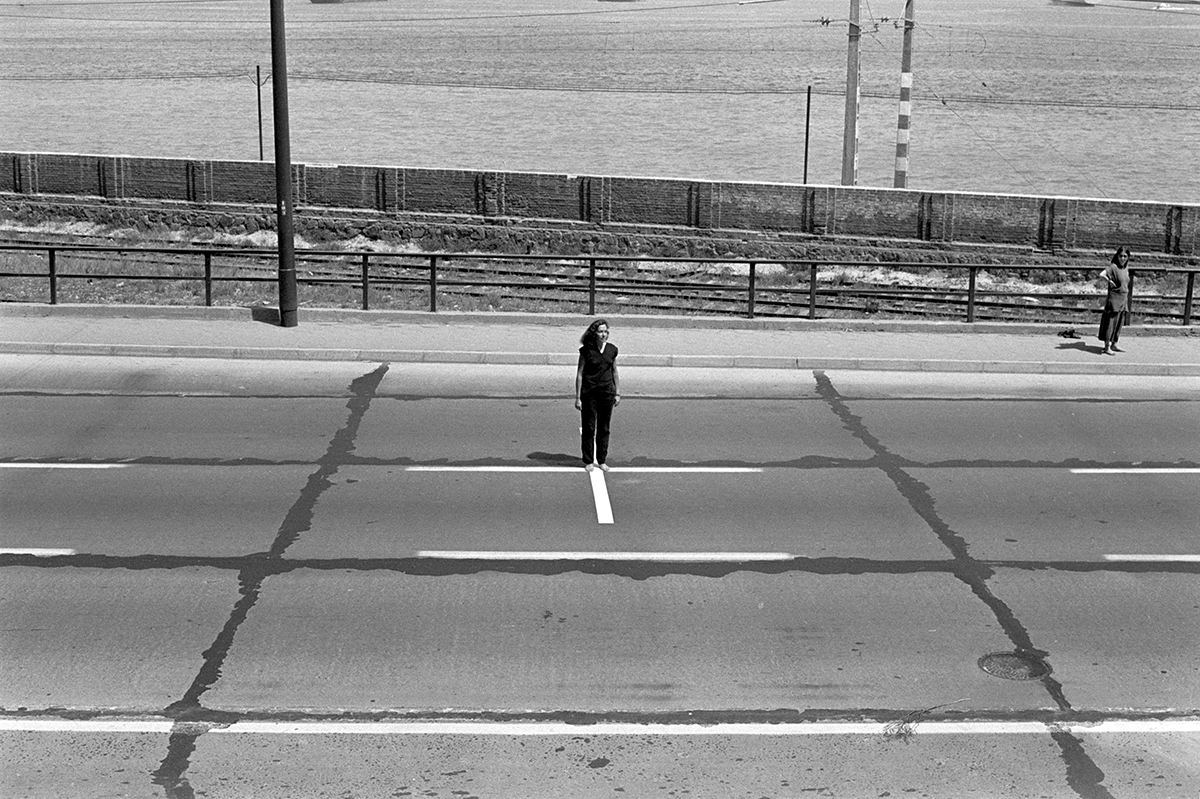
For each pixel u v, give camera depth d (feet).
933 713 31.12
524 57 420.77
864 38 492.54
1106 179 199.62
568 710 31.01
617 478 47.88
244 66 386.93
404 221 128.57
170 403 57.77
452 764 28.66
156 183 134.62
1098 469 49.80
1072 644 34.83
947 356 66.54
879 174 199.41
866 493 46.60
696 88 333.01
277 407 57.31
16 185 137.49
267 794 27.43
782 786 27.91
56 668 32.83
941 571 39.60
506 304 94.99
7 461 49.08
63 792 27.43
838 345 68.80
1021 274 113.19
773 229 120.67
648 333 71.05
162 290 100.68
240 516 43.50
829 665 33.42
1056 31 540.52
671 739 29.76
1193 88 345.31
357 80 347.77
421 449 51.31
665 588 38.01
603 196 123.85
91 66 392.27
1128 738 30.07
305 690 31.86
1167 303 101.91
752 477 48.21
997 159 221.05
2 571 38.70
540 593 37.58
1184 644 34.94
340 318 72.69
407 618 35.88
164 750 29.17
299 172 130.72
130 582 38.06
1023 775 28.45
